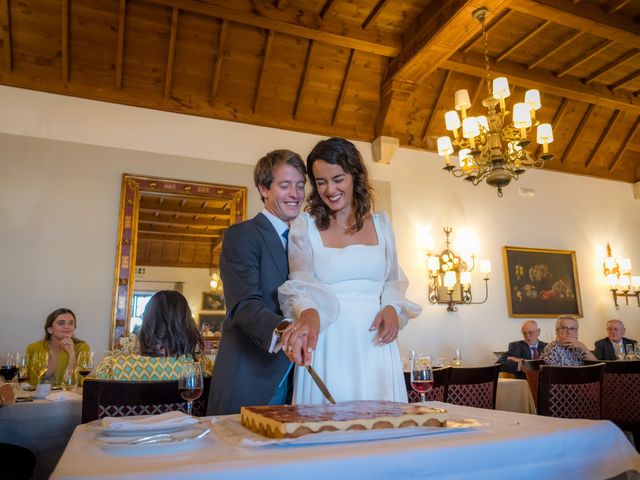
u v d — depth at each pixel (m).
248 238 1.48
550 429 0.91
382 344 1.38
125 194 5.11
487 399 3.04
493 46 5.98
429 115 6.56
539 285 6.84
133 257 5.00
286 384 1.49
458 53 5.91
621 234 7.66
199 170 5.48
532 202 7.15
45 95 5.12
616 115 7.23
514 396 3.74
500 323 6.46
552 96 6.94
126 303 4.88
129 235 5.04
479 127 4.30
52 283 4.72
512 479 0.81
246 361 1.42
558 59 6.26
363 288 1.40
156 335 2.00
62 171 4.99
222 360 1.46
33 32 4.98
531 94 4.23
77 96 5.22
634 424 3.59
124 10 4.92
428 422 0.90
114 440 0.84
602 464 0.91
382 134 6.18
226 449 0.79
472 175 4.65
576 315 6.97
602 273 7.36
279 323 1.19
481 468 0.79
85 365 3.13
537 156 7.38
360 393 1.30
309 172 1.53
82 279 4.82
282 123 5.96
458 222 6.58
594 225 7.51
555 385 3.12
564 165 7.52
